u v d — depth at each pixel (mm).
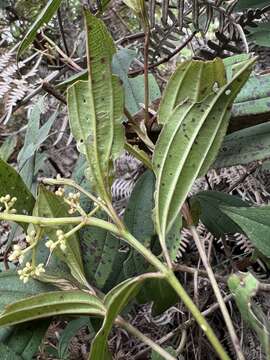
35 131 322
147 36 245
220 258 382
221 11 345
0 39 472
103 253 266
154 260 217
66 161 460
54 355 322
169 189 224
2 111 422
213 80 226
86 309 235
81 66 404
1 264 326
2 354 233
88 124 223
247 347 345
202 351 360
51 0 229
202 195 304
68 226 254
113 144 223
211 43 385
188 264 373
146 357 357
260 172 390
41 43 405
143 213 271
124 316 298
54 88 300
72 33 461
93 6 421
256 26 348
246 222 216
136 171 395
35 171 324
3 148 371
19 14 448
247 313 187
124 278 277
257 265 376
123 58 323
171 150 225
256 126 254
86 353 343
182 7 337
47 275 254
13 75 420
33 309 232
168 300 275
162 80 431
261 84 249
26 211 266
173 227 249
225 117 226
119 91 219
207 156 227
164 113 234
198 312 207
